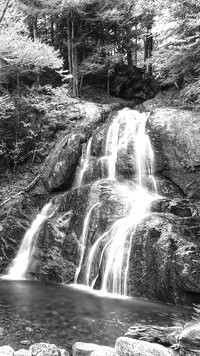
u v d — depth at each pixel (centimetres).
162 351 381
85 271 845
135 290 722
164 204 858
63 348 447
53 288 800
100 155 1233
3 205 1223
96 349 414
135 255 748
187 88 1177
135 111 1402
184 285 645
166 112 1148
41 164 1409
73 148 1259
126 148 1140
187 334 391
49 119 1468
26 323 541
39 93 1548
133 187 1048
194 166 989
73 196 1045
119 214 879
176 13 1037
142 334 456
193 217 798
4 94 1408
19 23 1102
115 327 528
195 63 1136
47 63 1268
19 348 445
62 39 1964
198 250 682
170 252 696
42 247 966
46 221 1016
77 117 1463
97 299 697
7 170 1477
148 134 1120
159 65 1226
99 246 834
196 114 1094
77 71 1878
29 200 1216
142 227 774
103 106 1562
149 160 1087
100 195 962
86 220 921
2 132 1477
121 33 2031
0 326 525
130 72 2048
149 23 1873
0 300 677
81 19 1800
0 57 1163
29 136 1459
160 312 608
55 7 1677
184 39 1084
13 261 1028
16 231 1092
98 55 1891
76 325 536
